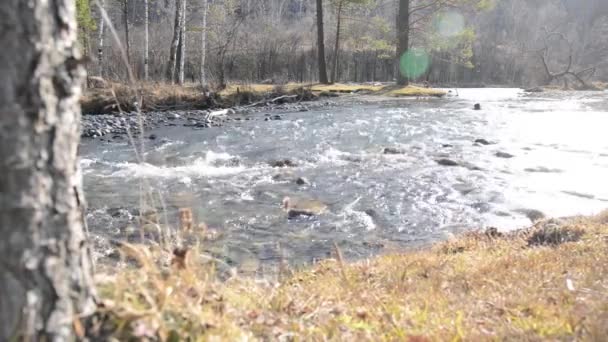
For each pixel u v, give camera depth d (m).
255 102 25.92
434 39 33.81
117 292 2.49
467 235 7.30
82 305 2.22
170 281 2.77
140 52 36.22
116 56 28.38
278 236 7.95
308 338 3.05
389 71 47.38
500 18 74.06
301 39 50.53
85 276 2.25
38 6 1.97
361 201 9.85
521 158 13.43
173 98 23.80
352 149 14.95
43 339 2.06
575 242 6.01
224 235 7.88
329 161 13.42
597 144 15.18
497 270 4.91
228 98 25.34
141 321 2.39
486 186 10.82
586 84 41.50
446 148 14.93
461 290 4.36
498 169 12.32
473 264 5.30
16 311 2.00
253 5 61.03
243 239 7.76
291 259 6.95
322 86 32.88
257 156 14.08
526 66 53.84
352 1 33.59
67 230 2.13
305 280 5.03
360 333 3.18
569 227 6.68
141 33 44.34
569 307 3.55
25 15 1.94
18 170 1.96
